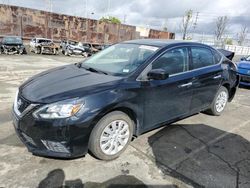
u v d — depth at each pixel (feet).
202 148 12.01
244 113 18.13
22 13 90.68
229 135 13.80
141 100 10.85
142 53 12.27
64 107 8.85
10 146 10.96
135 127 11.35
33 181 8.74
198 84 13.92
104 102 9.44
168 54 12.46
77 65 13.29
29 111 9.04
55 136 8.92
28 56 63.16
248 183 9.39
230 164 10.69
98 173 9.44
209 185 9.14
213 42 150.20
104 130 9.86
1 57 54.65
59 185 8.63
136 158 10.67
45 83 10.37
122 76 10.87
